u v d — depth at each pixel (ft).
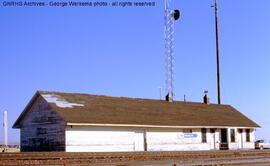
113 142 120.06
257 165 80.64
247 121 165.89
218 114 162.20
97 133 116.78
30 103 122.83
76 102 124.67
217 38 182.39
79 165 73.20
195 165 75.20
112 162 79.10
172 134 136.56
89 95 134.31
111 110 128.06
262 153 112.27
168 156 92.73
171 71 165.78
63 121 111.45
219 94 179.63
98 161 81.97
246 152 107.96
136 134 126.62
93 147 115.34
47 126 117.29
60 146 112.06
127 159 86.02
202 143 146.20
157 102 152.46
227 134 154.71
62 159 78.95
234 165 79.15
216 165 76.43
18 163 73.36
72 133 112.06
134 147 125.39
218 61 180.96
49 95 122.72
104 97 137.69
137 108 138.21
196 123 143.33
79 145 112.68
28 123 124.67
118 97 142.51
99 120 116.67
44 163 75.46
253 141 165.89
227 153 103.50
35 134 121.49
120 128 122.42
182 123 138.41
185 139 140.56
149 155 89.92
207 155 99.45
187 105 160.86
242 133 161.38
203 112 158.40
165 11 170.30
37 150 120.06
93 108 124.47
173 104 156.35
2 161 72.23
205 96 172.96
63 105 119.14
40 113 120.57
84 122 112.06
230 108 175.83
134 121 125.39
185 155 95.71
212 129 151.02
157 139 131.85
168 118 138.41
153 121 130.72
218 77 180.55
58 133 113.19
